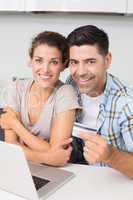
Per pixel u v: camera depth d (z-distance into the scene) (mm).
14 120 1270
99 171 1059
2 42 2461
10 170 853
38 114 1247
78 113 1236
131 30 2168
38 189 921
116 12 1912
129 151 1062
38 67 1215
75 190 932
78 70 1136
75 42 1106
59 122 1196
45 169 1062
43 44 1191
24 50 2400
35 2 1983
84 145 1016
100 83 1166
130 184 976
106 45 1133
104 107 1179
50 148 1174
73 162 1175
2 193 904
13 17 2365
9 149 811
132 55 2215
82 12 2012
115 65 2254
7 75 2479
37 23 2334
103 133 1182
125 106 1115
